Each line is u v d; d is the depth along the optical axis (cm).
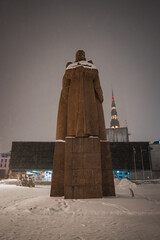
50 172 6912
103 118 1359
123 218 649
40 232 515
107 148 1262
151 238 458
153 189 2373
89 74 1334
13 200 1229
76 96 1273
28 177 2866
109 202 877
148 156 5991
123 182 2827
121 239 453
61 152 1270
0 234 502
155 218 648
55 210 758
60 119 1378
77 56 1509
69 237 473
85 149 1117
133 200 941
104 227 551
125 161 6025
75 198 1007
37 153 6469
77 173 1061
